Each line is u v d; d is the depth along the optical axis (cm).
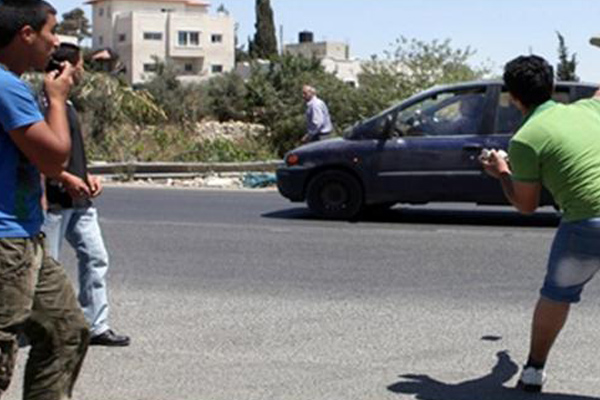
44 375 575
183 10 13725
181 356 845
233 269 1260
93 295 873
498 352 862
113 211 1880
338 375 791
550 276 714
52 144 529
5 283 537
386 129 1708
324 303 1057
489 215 1844
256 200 2112
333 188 1739
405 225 1689
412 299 1080
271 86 4453
